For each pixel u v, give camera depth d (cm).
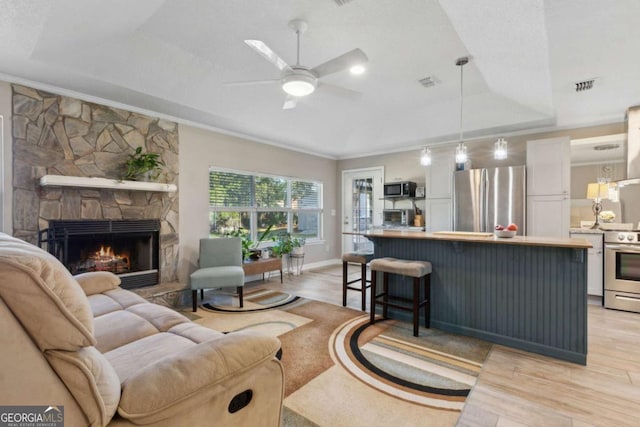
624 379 215
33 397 78
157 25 265
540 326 255
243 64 334
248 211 516
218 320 327
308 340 278
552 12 186
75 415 83
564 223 399
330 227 681
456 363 237
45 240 302
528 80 304
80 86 311
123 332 168
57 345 81
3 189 283
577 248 235
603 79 291
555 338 249
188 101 362
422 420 173
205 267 401
